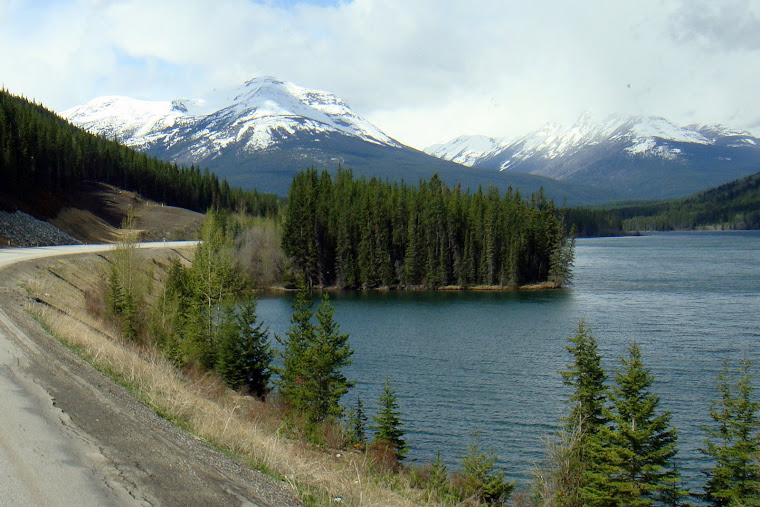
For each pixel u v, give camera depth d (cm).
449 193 13475
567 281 10544
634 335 5650
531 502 2259
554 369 4516
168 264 7288
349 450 2470
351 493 1250
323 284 11381
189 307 4106
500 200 12731
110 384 1611
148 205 14350
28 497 804
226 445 1359
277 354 3816
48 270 4656
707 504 2431
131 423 1227
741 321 6253
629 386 2250
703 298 8000
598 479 2089
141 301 4288
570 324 6481
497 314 7456
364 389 4025
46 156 11750
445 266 11306
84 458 968
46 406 1225
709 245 19950
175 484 921
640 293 8756
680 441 3050
